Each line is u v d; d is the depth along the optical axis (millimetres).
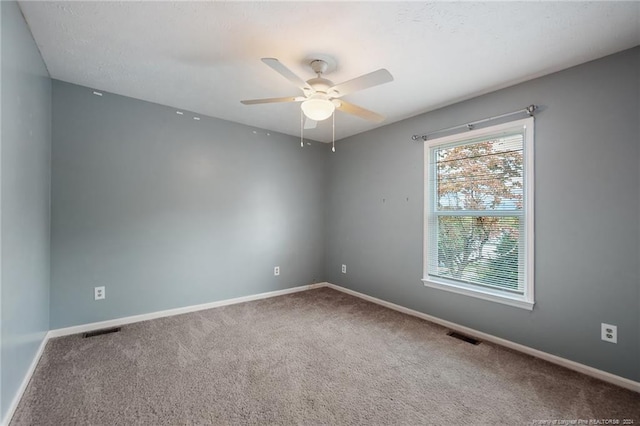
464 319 2982
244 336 2812
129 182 3092
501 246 2744
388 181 3789
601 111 2160
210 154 3631
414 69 2408
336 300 4020
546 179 2424
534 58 2213
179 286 3412
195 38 2037
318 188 4711
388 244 3777
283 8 1720
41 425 1618
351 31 1932
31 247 2090
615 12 1700
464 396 1939
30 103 2025
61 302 2738
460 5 1669
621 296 2076
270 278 4184
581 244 2248
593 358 2189
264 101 2297
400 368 2273
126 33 1982
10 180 1644
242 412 1754
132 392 1918
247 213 3953
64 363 2252
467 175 3016
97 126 2910
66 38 2041
